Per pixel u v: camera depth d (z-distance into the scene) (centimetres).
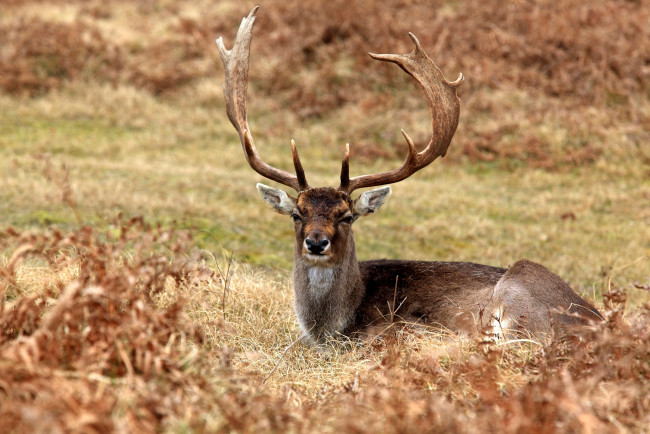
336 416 811
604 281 1844
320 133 3209
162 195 2405
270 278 1596
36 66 3569
